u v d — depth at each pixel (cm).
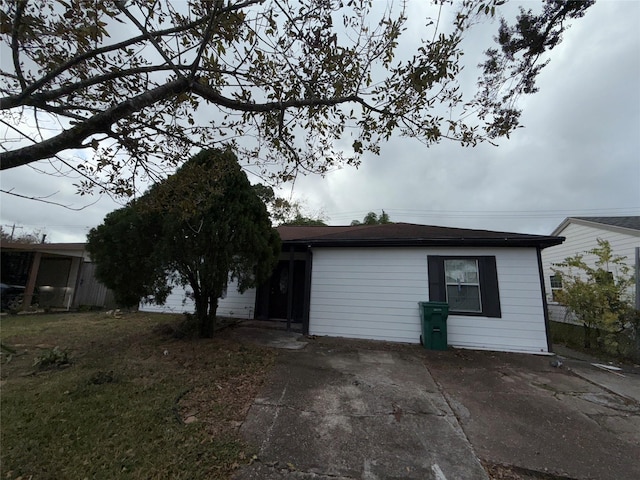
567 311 827
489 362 561
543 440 291
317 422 312
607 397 400
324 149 342
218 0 172
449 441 285
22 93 159
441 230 861
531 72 344
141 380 404
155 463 244
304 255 1034
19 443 265
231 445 268
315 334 764
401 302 742
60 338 639
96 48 179
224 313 1037
